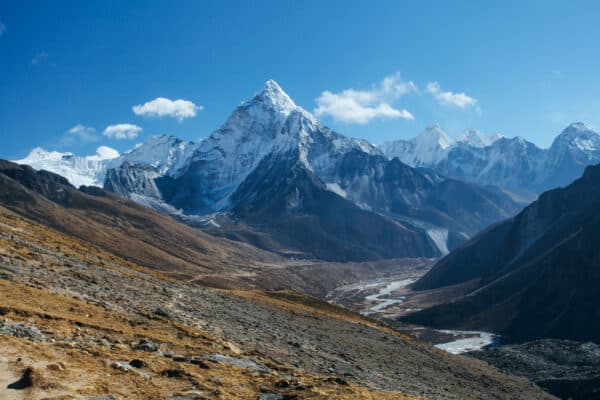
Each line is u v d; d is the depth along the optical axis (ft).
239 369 94.48
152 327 113.80
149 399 68.44
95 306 116.78
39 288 115.55
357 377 145.28
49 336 83.25
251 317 199.52
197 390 75.25
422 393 159.43
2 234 166.09
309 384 91.50
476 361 343.87
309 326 236.02
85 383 67.72
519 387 280.31
